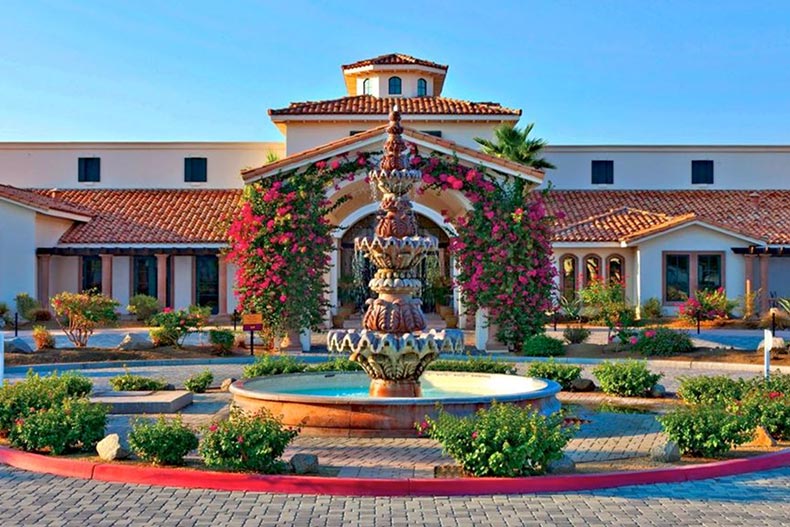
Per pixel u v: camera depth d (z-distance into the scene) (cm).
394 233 1370
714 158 4134
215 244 3488
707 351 2309
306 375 1594
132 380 1633
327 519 808
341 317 3098
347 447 1120
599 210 3847
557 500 883
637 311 3431
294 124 3600
